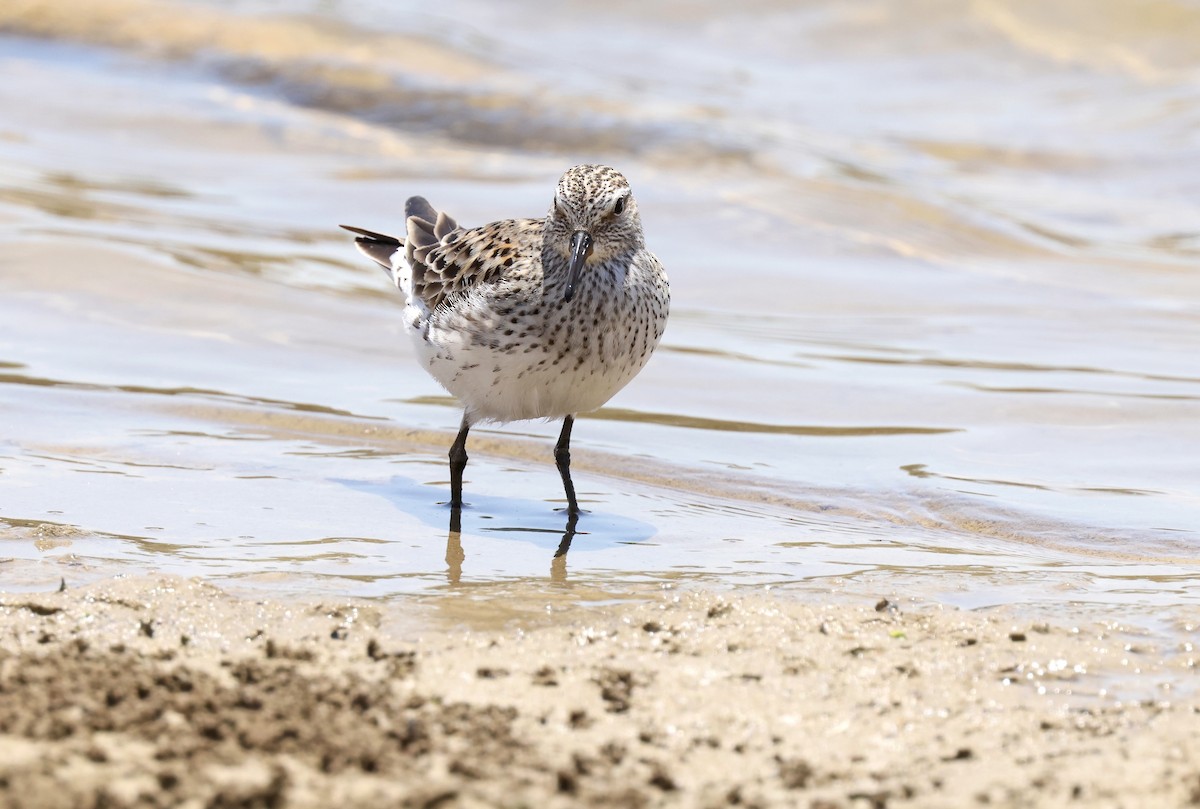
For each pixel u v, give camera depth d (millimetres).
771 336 16266
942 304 17734
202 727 6125
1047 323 16922
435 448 12430
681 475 11828
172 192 21359
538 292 10195
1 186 20297
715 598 8406
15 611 7766
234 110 26250
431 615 8148
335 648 7441
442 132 25562
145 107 26047
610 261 10258
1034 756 6367
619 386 10688
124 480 10891
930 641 7766
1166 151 25531
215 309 15906
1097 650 7695
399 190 22047
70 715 6172
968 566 9531
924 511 10984
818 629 7910
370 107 26453
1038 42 31453
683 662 7371
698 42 32688
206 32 28938
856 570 9398
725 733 6539
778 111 27719
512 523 10438
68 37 29109
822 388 14336
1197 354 15562
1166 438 12766
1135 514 10836
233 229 19422
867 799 5934
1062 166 25125
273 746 6004
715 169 23422
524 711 6656
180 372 14000
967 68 31031
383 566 9250
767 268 19031
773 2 33469
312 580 8836
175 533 9695
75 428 12148
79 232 18016
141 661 7035
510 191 22000
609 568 9359
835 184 22531
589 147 24625
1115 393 14062
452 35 29875
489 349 10383
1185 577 9328
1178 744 6488
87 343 14617
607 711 6707
